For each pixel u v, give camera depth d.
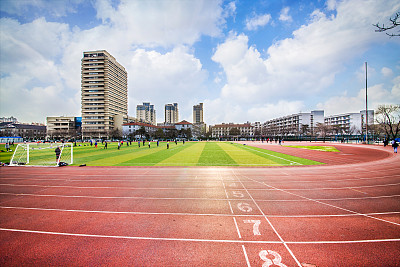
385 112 44.59
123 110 126.19
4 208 7.46
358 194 8.70
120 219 6.36
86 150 35.44
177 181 11.36
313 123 106.88
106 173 13.89
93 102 108.25
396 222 5.96
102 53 108.94
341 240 4.98
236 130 127.06
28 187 10.41
